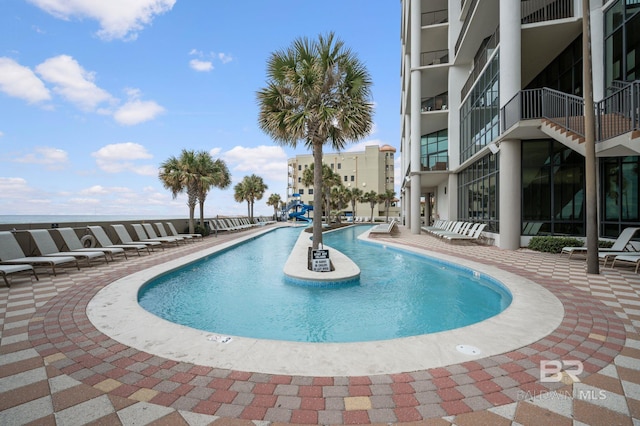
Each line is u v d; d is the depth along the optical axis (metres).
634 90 5.98
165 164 17.08
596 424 1.92
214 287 6.66
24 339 3.27
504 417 2.00
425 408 2.10
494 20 13.63
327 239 17.92
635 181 8.53
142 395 2.25
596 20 9.23
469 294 6.14
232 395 2.25
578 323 3.71
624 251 7.69
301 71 8.61
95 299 4.78
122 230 11.02
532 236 10.89
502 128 10.32
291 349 3.01
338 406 2.12
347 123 8.70
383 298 5.89
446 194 21.92
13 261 6.33
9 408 2.08
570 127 8.38
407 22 21.73
